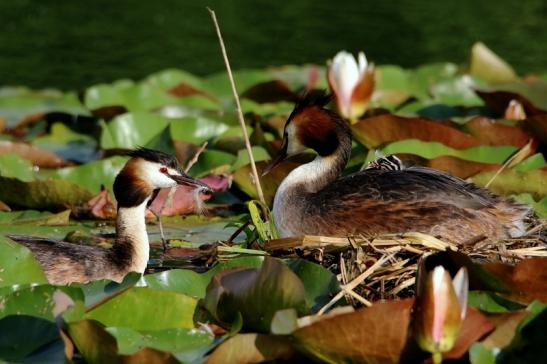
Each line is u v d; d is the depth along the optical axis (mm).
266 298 9688
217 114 18047
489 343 9164
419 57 24500
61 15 28094
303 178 12570
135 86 19344
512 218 11883
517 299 10094
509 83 18875
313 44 25297
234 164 14969
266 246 11477
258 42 25594
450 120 16125
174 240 13062
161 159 12016
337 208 11984
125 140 16531
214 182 14891
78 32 26438
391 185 11984
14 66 23562
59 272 11258
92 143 18047
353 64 16875
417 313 8859
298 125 12797
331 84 17031
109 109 18297
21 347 9688
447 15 28266
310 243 11242
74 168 14781
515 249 11180
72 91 21906
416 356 9078
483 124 15789
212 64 23891
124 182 11789
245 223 12352
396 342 8961
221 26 27125
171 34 26469
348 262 10797
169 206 14375
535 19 28016
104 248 11922
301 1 29891
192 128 16844
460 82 19703
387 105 19344
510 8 29125
